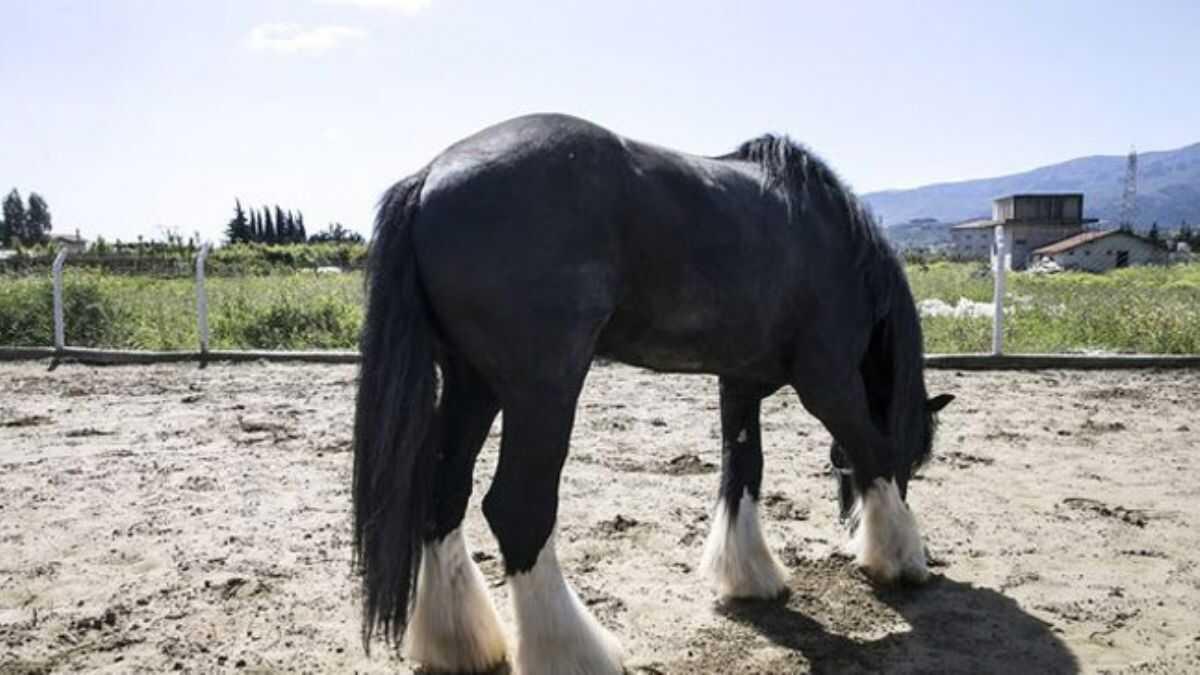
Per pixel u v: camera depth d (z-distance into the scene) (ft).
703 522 15.01
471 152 8.75
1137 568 13.02
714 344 9.98
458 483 9.70
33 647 10.29
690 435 21.66
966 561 13.30
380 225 8.78
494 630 9.89
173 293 44.80
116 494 16.47
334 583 12.35
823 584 12.35
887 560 12.07
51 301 37.32
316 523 14.93
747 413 11.90
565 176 8.52
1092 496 16.53
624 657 9.86
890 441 11.98
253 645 10.44
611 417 23.76
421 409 8.29
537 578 8.84
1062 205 226.58
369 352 8.38
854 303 11.14
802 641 10.65
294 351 33.91
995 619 11.27
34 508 15.56
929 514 15.48
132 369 31.99
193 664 9.95
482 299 8.30
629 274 9.04
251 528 14.64
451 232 8.32
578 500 16.17
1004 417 23.62
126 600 11.68
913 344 11.90
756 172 10.61
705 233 9.40
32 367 32.27
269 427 22.31
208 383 29.14
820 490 16.92
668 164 9.40
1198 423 22.88
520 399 8.49
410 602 8.71
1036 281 73.72
